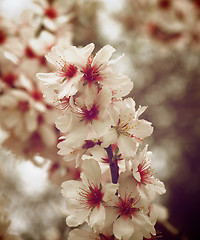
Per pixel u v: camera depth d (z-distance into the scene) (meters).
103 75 0.41
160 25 1.00
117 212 0.41
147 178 0.42
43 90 0.42
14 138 0.54
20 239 0.56
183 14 0.97
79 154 0.43
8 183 0.97
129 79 0.41
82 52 0.41
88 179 0.41
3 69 0.54
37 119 0.54
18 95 0.53
